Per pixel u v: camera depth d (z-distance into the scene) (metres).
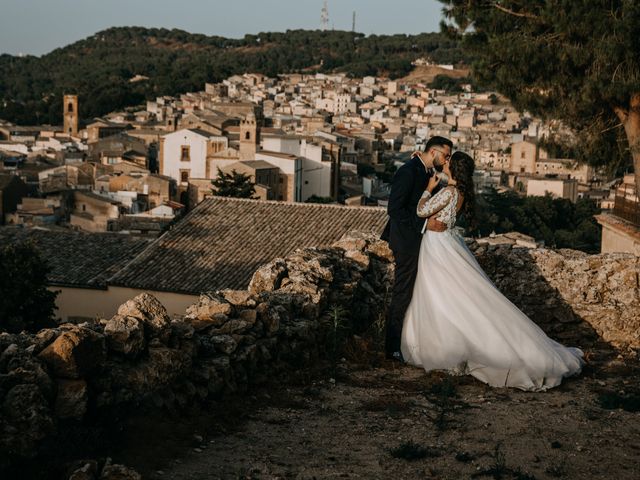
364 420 6.61
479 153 198.12
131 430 5.82
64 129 198.00
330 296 8.91
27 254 27.95
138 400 5.98
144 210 101.88
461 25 19.42
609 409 6.96
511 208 106.44
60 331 5.84
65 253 34.41
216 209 35.09
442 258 7.98
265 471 5.52
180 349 6.53
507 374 7.52
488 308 7.77
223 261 30.84
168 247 31.94
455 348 7.76
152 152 150.62
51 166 134.38
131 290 30.12
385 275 9.99
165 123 192.50
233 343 7.00
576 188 143.88
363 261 9.88
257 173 100.12
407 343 8.18
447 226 8.04
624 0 16.88
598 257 9.84
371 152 165.88
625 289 9.59
